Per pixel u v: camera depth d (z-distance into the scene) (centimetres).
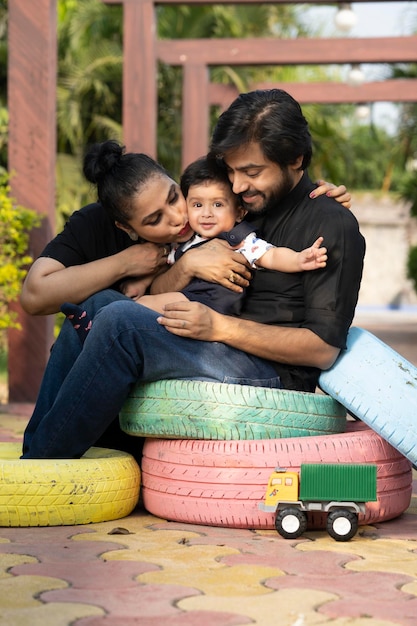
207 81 1384
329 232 409
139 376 409
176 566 333
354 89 1574
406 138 2434
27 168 812
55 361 439
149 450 423
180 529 397
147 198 427
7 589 303
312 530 398
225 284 422
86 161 439
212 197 425
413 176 2266
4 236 781
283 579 318
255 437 403
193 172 429
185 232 444
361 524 408
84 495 399
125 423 421
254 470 394
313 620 276
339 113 2912
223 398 401
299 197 420
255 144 396
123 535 383
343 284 409
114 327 398
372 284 3403
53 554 348
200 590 304
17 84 812
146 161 437
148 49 1076
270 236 424
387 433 402
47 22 807
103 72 1822
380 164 3712
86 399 403
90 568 329
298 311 421
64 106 1777
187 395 402
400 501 416
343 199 426
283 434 407
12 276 759
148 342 401
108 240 465
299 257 400
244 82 1850
